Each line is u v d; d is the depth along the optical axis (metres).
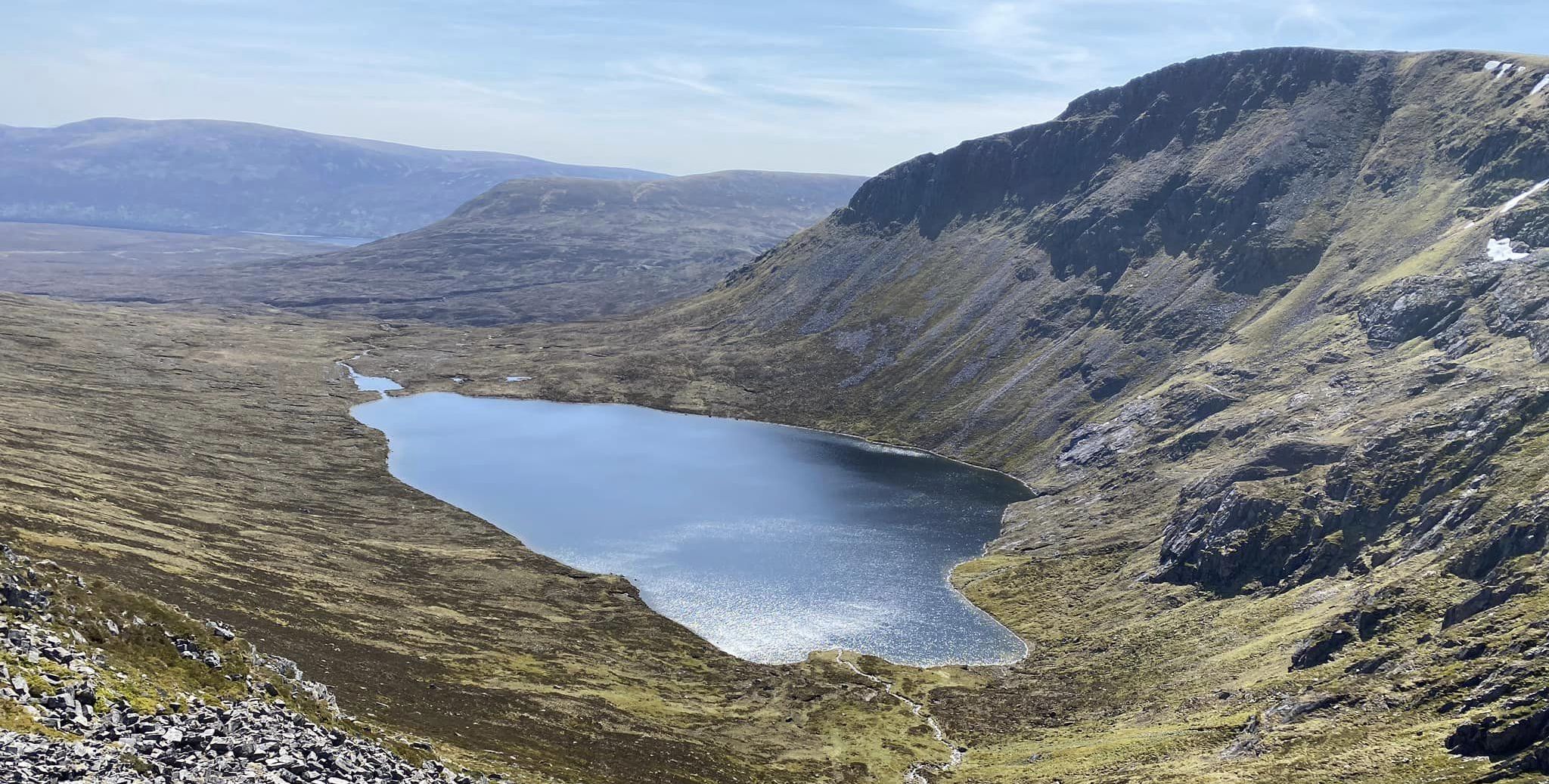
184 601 115.19
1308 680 119.19
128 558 127.44
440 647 139.88
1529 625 103.81
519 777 82.44
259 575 149.12
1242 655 140.12
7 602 59.47
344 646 121.75
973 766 124.06
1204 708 126.44
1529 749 81.44
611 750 110.44
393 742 71.19
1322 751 97.12
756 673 155.00
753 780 112.81
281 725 56.56
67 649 55.56
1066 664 158.25
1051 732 134.12
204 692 60.91
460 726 99.50
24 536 118.69
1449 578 129.00
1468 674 100.06
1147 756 112.06
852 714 140.62
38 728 44.28
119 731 47.12
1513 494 141.25
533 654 148.88
